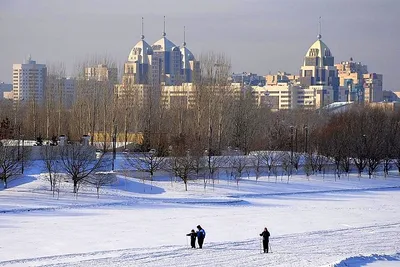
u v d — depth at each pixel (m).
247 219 165.12
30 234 140.00
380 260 121.38
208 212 173.75
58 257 119.81
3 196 180.50
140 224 153.50
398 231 154.38
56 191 187.88
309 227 157.50
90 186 197.25
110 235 140.62
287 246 133.75
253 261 118.12
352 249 132.25
